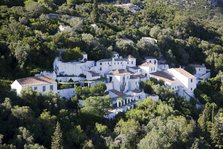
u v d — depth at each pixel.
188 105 135.38
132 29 187.38
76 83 124.00
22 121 91.19
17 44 124.00
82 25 165.12
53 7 191.62
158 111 117.25
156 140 95.50
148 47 168.25
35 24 149.62
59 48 136.50
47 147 91.12
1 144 83.31
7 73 120.00
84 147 91.88
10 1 177.00
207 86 157.25
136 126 103.31
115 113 115.31
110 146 95.00
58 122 91.12
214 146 111.12
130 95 130.88
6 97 98.38
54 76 125.50
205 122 115.50
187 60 180.75
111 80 136.00
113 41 163.00
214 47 194.50
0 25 139.75
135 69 147.88
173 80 148.38
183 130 106.56
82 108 108.88
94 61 139.88
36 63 125.50
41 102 103.75
